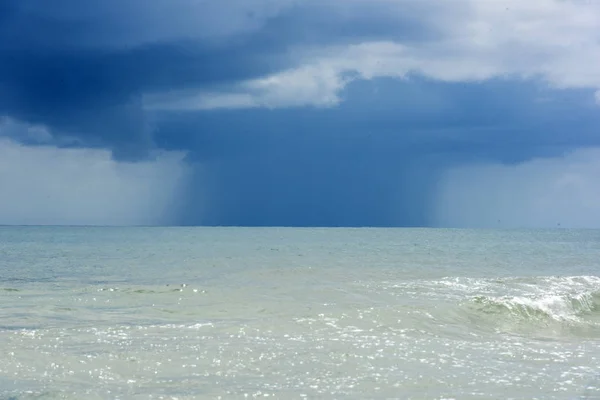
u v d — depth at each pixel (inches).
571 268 1812.3
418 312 888.3
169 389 508.7
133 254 2262.6
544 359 645.3
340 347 663.8
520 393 512.7
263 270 1581.0
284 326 771.4
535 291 1146.7
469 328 832.9
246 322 796.0
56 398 476.1
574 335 839.1
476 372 577.9
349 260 2006.6
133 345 652.1
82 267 1683.1
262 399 486.3
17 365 567.8
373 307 910.4
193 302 981.8
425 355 641.6
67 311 881.5
